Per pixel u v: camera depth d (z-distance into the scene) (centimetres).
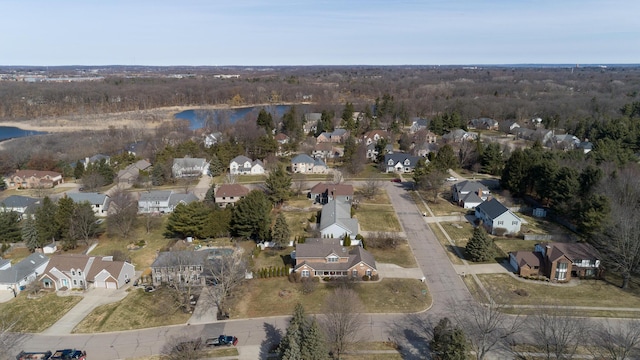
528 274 6612
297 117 17350
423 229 8450
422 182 10512
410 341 5022
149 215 9244
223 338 5006
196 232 7812
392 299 5922
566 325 4559
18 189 11594
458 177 11981
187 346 4697
